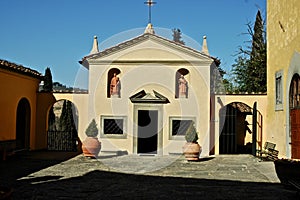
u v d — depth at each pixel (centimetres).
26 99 1970
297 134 1418
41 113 2086
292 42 1495
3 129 1730
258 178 1238
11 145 1698
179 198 924
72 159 1709
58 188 1031
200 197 936
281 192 1005
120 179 1202
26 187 1039
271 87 1809
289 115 1524
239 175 1302
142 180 1188
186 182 1156
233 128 2241
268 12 1873
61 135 2186
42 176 1233
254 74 2872
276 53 1728
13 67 1766
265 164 1592
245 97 1978
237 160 1739
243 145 2406
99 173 1320
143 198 922
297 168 1041
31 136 2039
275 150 1628
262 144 1966
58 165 1509
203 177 1256
